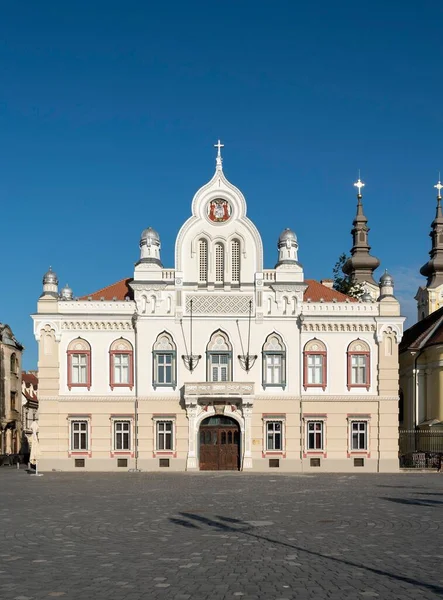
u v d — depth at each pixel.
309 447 69.06
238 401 68.31
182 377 69.19
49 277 70.75
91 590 16.27
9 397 100.56
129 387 69.12
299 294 69.94
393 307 70.19
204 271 70.50
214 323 69.75
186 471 67.31
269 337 69.69
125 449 68.81
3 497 39.56
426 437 74.50
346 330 69.94
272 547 21.95
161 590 16.23
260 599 15.35
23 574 18.08
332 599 15.30
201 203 70.88
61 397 68.88
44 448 68.69
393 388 69.50
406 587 16.34
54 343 69.31
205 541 23.23
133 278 71.75
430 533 24.67
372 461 68.88
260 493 41.88
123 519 29.16
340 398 69.31
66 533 25.22
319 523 27.55
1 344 98.31
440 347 74.38
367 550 21.23
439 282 113.12
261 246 70.19
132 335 69.56
